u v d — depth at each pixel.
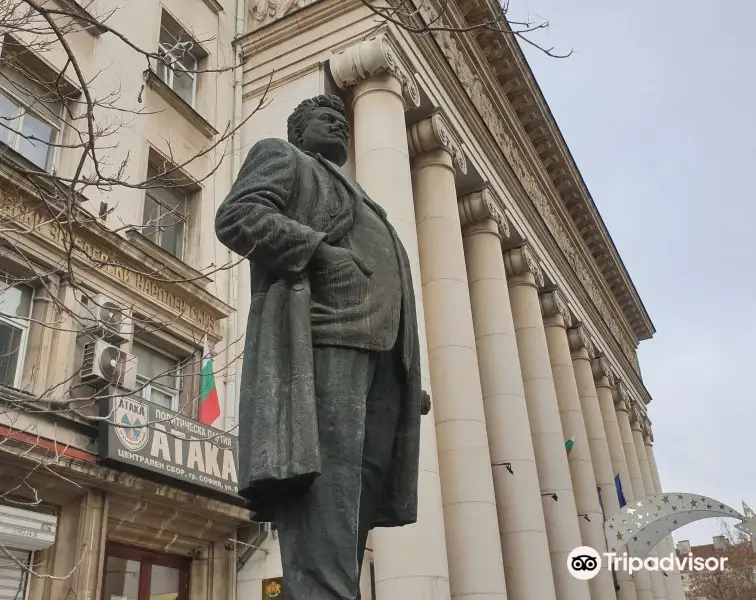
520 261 21.25
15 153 9.96
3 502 8.84
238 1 17.59
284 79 15.57
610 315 36.53
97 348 10.21
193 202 14.46
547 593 14.83
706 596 48.75
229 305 14.03
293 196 2.85
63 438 9.57
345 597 2.27
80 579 9.28
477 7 19.45
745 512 16.61
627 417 34.38
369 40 14.59
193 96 15.66
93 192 11.67
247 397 2.54
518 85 22.72
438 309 14.54
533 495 15.72
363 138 13.78
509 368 17.02
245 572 11.92
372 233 2.92
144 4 14.47
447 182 15.95
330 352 2.59
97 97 12.45
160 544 11.24
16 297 10.20
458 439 13.28
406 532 10.52
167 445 10.70
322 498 2.40
